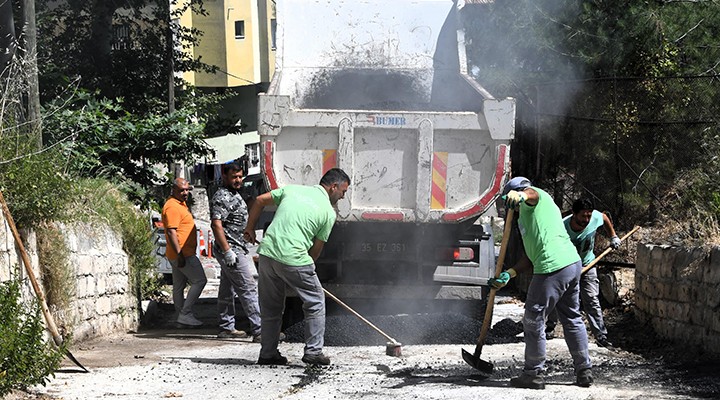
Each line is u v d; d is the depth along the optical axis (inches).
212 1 2827.3
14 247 643.5
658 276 751.1
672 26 994.1
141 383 588.7
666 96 956.0
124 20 1964.8
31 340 535.8
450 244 776.9
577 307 571.5
